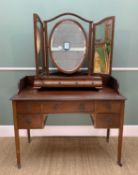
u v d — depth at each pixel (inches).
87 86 69.0
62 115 87.1
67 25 67.9
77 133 88.6
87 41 69.3
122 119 63.0
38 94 64.7
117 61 81.7
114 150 78.8
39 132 88.8
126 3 75.7
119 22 77.6
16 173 65.2
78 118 87.5
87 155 75.3
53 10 76.2
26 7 75.8
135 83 84.3
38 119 62.6
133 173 65.1
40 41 70.6
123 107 61.9
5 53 80.4
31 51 80.2
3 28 77.9
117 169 67.1
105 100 60.9
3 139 86.6
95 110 62.2
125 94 85.4
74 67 70.8
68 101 61.1
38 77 69.2
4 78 83.3
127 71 82.9
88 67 73.4
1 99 85.5
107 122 63.4
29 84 78.4
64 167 68.0
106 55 73.7
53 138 87.9
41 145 82.6
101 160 72.1
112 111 62.4
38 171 66.0
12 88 84.3
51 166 68.6
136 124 87.6
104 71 75.4
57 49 69.3
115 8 76.2
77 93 65.9
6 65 81.7
